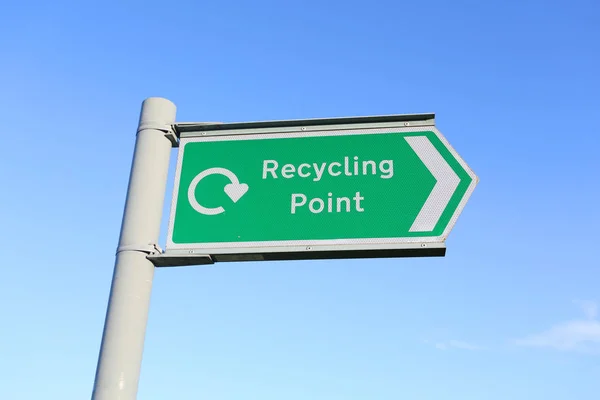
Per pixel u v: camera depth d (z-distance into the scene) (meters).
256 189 2.26
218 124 2.34
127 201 2.28
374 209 2.20
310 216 2.22
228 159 2.31
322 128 2.31
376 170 2.24
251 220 2.23
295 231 2.21
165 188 2.33
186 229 2.25
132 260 2.21
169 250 2.23
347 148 2.28
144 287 2.21
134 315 2.17
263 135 2.32
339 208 2.21
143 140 2.33
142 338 2.18
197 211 2.26
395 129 2.28
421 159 2.24
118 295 2.18
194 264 2.25
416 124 2.28
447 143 2.25
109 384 2.10
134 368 2.14
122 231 2.25
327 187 2.24
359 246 2.17
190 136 2.35
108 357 2.13
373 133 2.29
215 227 2.24
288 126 2.32
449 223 2.17
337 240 2.18
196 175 2.30
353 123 2.30
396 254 2.19
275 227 2.22
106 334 2.15
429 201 2.20
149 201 2.28
